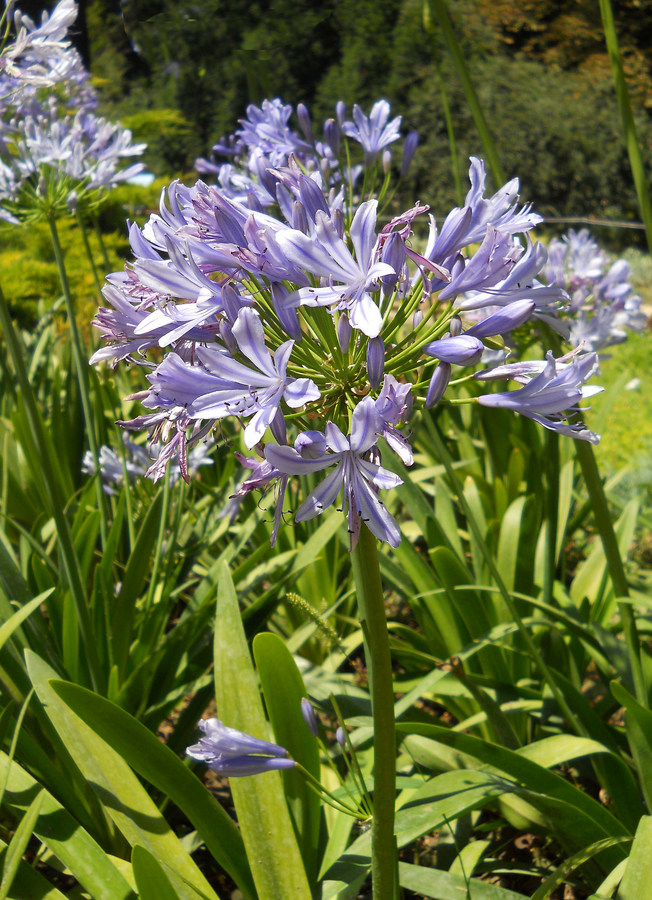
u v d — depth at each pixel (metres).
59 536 0.47
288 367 0.29
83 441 0.92
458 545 0.69
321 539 0.61
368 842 0.40
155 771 0.39
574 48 3.34
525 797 0.41
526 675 0.62
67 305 0.61
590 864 0.46
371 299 0.27
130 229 0.31
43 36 0.46
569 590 0.76
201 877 0.38
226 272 0.29
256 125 0.44
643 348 1.79
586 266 0.67
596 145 3.31
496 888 0.41
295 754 0.42
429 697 0.63
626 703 0.41
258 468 0.29
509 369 0.30
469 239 0.30
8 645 0.48
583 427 0.31
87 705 0.38
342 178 0.48
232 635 0.43
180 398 0.28
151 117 1.77
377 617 0.31
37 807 0.36
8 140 0.60
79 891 0.46
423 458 0.95
